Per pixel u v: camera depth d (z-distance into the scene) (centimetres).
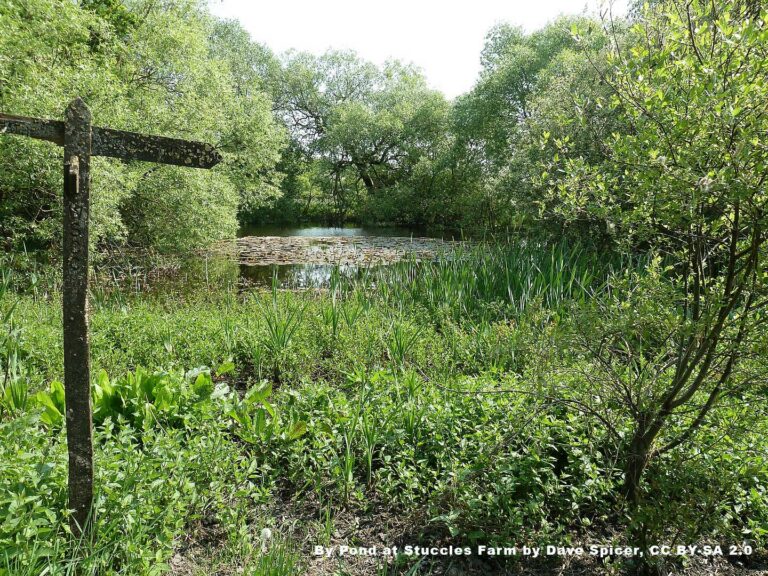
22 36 1033
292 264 1464
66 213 234
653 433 290
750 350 254
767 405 317
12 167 1005
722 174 222
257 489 326
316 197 3922
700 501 277
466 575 286
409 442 370
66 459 276
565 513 317
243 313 742
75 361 241
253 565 272
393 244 1931
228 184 1844
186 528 300
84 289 240
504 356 496
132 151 252
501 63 2531
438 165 2920
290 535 295
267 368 569
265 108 2273
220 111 1683
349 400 427
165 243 1514
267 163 2211
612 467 315
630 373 292
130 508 260
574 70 1233
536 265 812
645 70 262
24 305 716
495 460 322
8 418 347
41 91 973
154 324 626
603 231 863
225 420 384
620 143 277
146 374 384
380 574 277
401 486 338
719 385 271
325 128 3575
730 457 321
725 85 235
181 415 365
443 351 580
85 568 234
